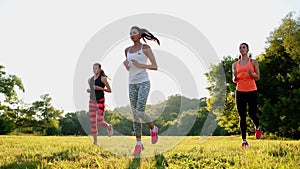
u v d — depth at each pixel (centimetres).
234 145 592
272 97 2280
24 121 4756
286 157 412
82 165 392
